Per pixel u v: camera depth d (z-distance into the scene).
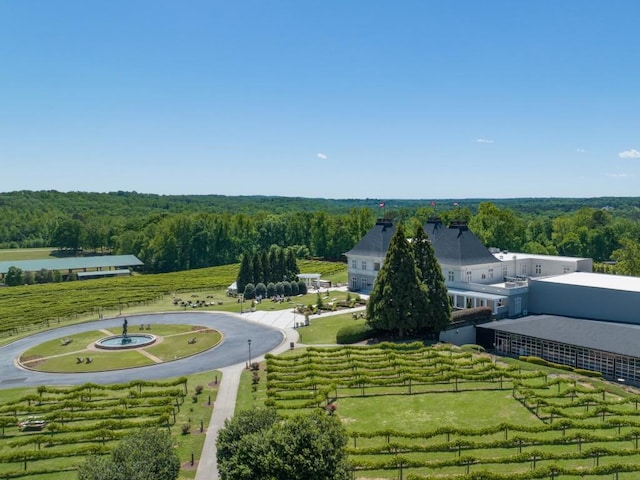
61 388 69.12
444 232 114.31
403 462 45.34
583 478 42.72
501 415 56.88
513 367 70.25
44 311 123.56
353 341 87.69
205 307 124.88
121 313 121.75
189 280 166.00
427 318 88.06
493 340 86.81
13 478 46.47
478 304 100.25
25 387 72.50
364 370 71.56
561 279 99.75
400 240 88.62
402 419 56.41
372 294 90.44
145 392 64.62
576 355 75.12
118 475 35.53
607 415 55.84
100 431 53.47
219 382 70.56
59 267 196.62
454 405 60.06
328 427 38.91
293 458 36.50
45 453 49.72
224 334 97.44
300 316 110.12
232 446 40.22
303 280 145.75
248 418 42.12
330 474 36.81
